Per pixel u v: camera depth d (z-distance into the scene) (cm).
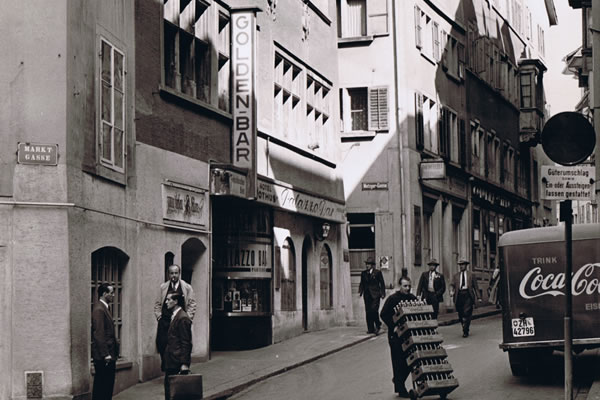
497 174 4891
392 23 3475
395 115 3434
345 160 3456
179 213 1903
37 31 1445
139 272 1730
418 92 3578
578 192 1245
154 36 1833
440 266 3766
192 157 1986
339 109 3328
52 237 1415
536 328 1597
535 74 5512
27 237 1408
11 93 1434
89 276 1492
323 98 3000
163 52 1870
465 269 2569
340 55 3512
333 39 3080
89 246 1501
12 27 1445
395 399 1516
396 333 1541
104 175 1575
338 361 2086
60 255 1415
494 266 4666
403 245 3375
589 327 1576
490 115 4744
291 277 2581
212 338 2250
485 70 4634
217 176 2059
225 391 1617
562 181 1244
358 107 3506
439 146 3812
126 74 1705
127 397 1552
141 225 1742
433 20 3831
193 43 2036
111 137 1619
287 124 2645
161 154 1838
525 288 1608
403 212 3388
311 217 2722
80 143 1486
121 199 1658
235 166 2086
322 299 2870
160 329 1581
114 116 1638
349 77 3497
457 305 2558
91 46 1547
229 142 2183
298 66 2717
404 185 3403
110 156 1611
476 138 4466
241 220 2284
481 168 4553
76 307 1434
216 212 2259
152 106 1814
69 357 1405
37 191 1418
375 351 2256
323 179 2888
